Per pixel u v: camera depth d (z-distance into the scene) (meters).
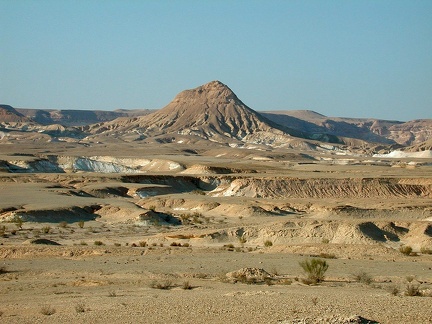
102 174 169.50
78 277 51.44
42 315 35.38
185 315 33.16
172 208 126.50
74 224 104.19
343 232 79.62
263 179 150.88
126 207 113.81
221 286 45.41
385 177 158.62
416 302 35.53
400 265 57.25
